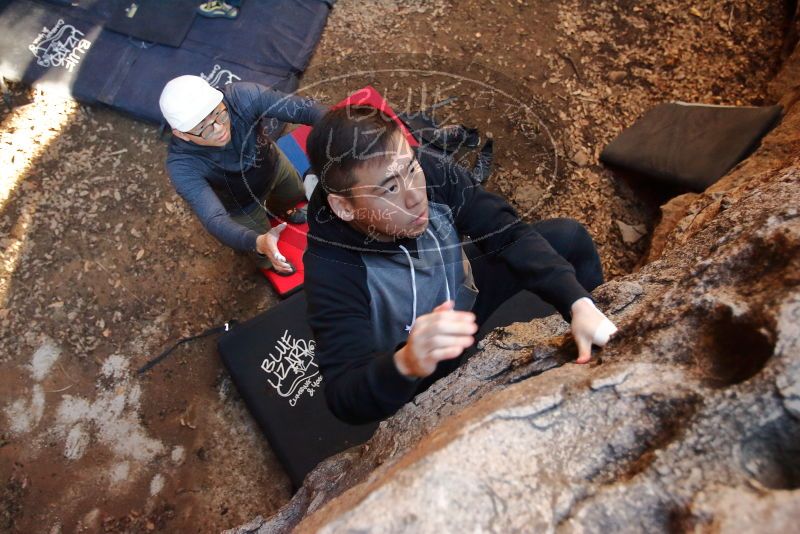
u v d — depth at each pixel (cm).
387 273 129
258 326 264
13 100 329
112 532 255
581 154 286
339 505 105
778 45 303
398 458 113
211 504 257
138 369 279
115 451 267
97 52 327
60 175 315
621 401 98
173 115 193
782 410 86
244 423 266
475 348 181
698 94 298
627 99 296
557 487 90
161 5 325
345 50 299
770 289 99
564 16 307
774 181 139
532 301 216
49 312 290
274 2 313
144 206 307
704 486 84
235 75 304
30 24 333
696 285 111
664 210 247
